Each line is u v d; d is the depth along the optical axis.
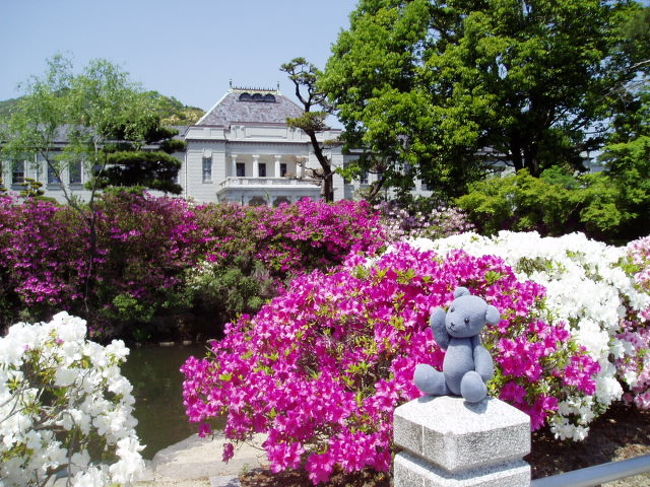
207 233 16.72
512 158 20.52
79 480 3.20
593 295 5.32
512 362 4.22
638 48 17.47
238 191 39.78
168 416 8.56
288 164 45.59
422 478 2.43
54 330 3.53
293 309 4.72
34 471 3.36
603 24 18.42
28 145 15.80
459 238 7.66
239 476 5.14
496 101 18.05
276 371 4.48
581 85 18.59
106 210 16.11
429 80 19.25
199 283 15.66
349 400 4.07
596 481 2.27
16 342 3.21
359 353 4.58
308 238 16.44
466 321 2.65
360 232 16.50
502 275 4.76
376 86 19.45
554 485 2.21
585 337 4.93
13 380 3.22
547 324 4.68
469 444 2.30
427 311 4.31
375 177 43.62
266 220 16.78
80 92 15.19
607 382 5.08
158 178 25.95
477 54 18.66
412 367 4.00
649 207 16.08
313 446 4.91
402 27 19.16
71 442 3.58
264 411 4.44
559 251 6.09
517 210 17.73
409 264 4.68
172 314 15.99
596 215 15.81
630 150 15.20
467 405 2.52
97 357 3.66
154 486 4.96
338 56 21.05
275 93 48.19
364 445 3.94
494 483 2.36
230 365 4.68
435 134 18.52
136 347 14.80
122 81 16.17
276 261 16.52
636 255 7.26
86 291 15.18
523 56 17.33
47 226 15.41
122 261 15.92
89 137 16.56
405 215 18.17
